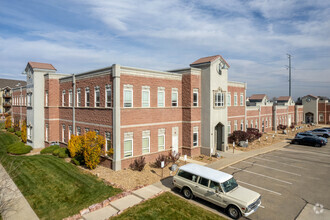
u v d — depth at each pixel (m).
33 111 27.92
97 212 11.70
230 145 30.36
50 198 13.21
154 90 21.38
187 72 23.62
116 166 18.20
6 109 73.56
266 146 31.27
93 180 15.95
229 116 31.34
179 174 14.08
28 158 21.52
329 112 63.81
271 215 11.73
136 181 16.00
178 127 23.92
